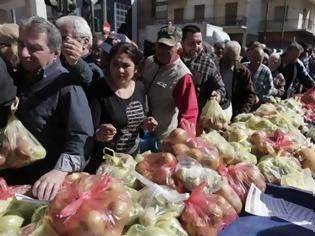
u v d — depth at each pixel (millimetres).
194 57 3109
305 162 2045
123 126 2150
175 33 2590
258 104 3938
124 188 1243
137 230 1143
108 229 1054
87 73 1900
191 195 1332
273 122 2709
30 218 1201
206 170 1489
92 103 2088
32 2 8828
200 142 1664
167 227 1194
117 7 22484
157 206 1283
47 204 1193
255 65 4445
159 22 36219
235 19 34719
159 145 2557
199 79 3029
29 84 1700
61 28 1847
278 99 4219
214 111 2596
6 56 1762
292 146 2127
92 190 1111
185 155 1551
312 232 1369
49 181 1398
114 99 2119
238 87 3736
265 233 1346
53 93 1657
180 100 2504
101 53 3033
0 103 1687
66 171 1518
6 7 10031
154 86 2623
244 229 1365
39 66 1628
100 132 1942
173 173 1468
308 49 9438
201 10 35781
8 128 1587
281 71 5469
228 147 1876
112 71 2094
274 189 1676
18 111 1710
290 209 1523
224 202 1386
